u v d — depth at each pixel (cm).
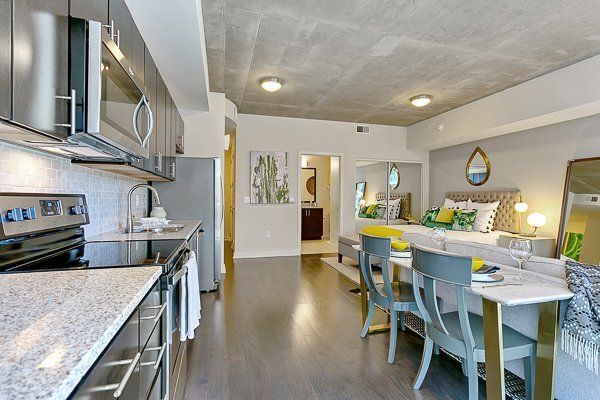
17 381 47
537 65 373
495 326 154
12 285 98
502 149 527
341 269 502
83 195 196
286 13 269
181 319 173
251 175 598
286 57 354
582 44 322
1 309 77
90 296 87
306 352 236
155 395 118
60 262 133
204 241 383
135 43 198
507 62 366
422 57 354
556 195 444
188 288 181
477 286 160
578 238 402
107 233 239
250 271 486
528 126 462
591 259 382
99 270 118
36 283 100
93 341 60
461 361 212
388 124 672
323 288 399
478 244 221
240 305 335
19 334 63
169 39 237
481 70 389
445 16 273
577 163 414
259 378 203
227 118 500
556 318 159
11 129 93
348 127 654
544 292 151
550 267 176
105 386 68
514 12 266
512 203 497
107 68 123
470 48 331
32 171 147
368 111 572
